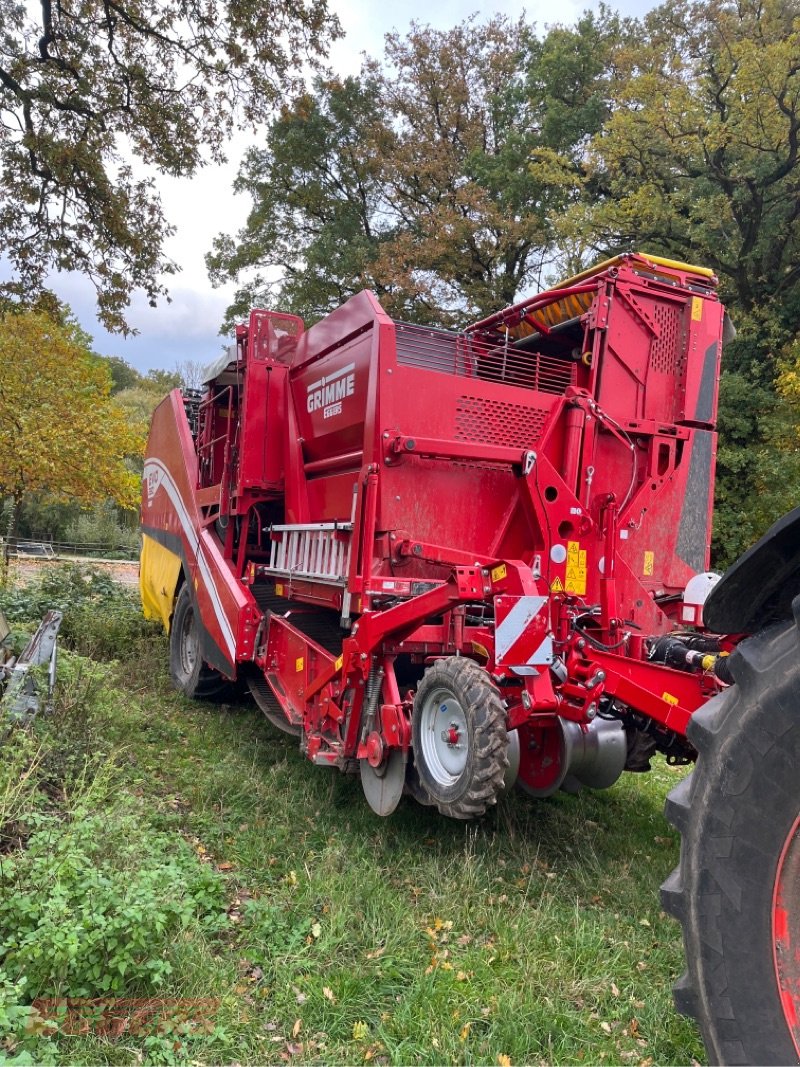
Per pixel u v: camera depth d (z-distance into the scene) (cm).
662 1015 296
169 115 1176
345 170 2653
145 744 578
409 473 456
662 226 1900
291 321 630
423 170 2395
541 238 2305
